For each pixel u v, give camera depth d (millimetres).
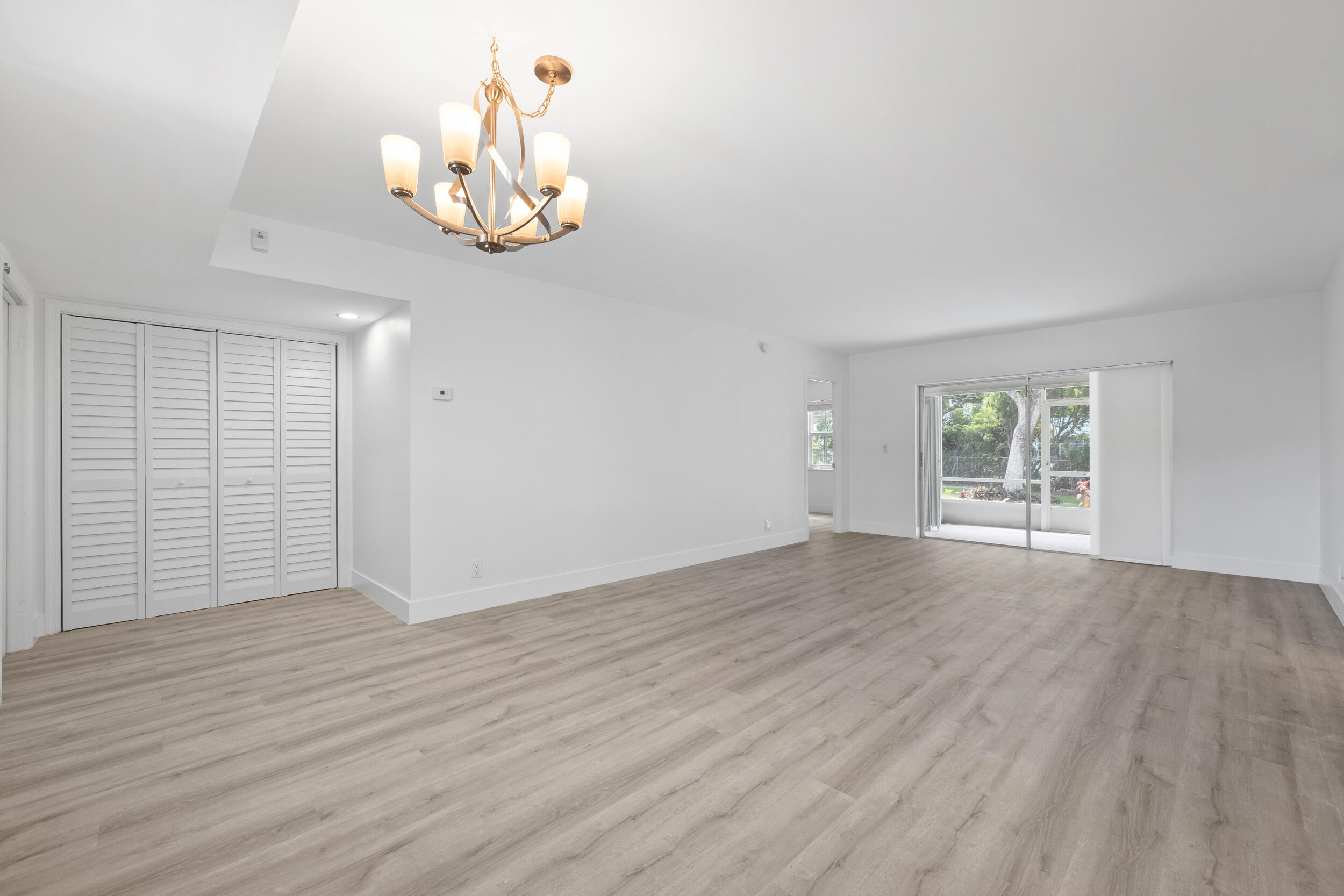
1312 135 2443
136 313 3902
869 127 2389
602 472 4945
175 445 4059
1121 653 3260
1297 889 1515
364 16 1732
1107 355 5879
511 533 4336
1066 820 1811
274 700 2676
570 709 2582
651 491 5348
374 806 1890
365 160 2613
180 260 2992
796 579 5098
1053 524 6430
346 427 4809
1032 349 6379
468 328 4109
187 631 3664
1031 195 3014
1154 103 2219
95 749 2240
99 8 1303
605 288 4715
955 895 1500
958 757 2186
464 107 1663
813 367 7297
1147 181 2861
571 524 4719
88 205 2338
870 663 3131
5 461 2742
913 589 4738
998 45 1901
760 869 1601
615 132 2408
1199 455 5359
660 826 1787
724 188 2922
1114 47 1911
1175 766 2115
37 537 3570
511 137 2438
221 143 1903
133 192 2230
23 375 3363
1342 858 1633
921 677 2930
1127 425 5762
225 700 2674
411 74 2021
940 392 7258
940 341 7059
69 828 1769
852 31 1829
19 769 2100
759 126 2373
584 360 4816
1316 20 1765
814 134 2438
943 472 7258
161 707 2596
